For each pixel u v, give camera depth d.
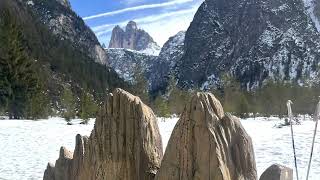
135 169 4.15
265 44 184.50
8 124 32.69
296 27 186.62
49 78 77.31
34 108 44.66
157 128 4.31
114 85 107.81
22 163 15.14
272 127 32.31
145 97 47.12
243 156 3.71
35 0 157.12
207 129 3.67
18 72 47.59
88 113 43.31
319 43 177.25
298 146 19.42
